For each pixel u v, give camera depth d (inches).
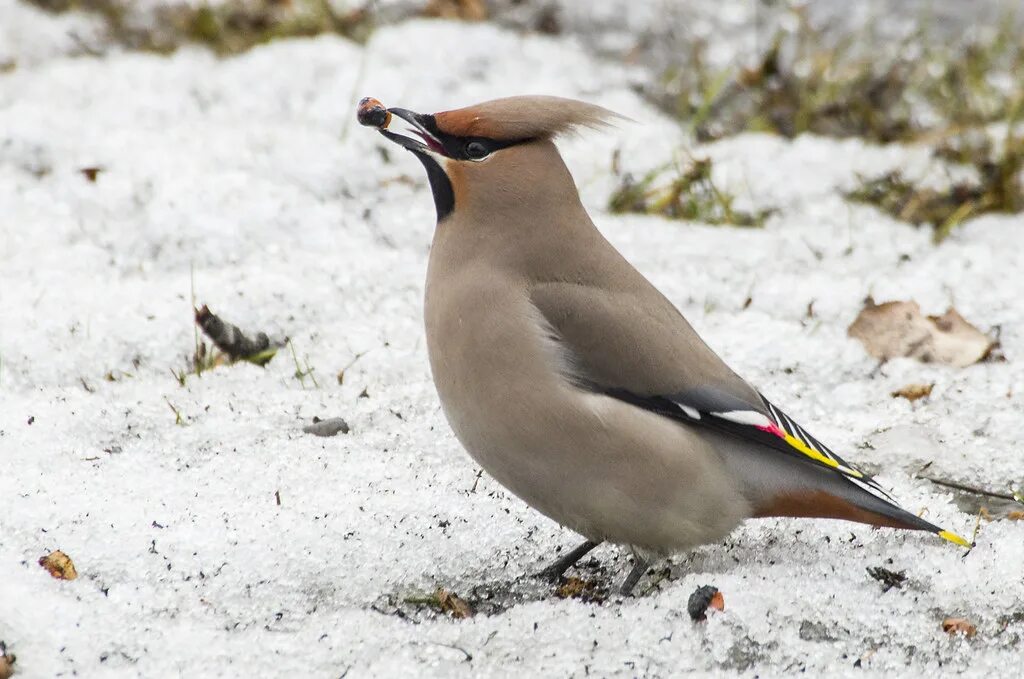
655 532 361.7
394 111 386.6
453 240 377.7
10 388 449.4
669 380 361.1
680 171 612.4
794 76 719.7
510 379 356.8
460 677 316.5
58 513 363.3
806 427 450.0
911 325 503.8
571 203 382.0
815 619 342.0
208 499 381.4
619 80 720.3
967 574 366.3
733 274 546.3
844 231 590.2
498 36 732.7
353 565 360.2
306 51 705.6
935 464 431.5
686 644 328.8
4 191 562.3
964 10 815.7
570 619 335.3
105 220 552.1
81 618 326.0
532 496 365.4
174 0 765.3
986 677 330.0
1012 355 499.8
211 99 668.1
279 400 446.0
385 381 466.6
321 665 318.0
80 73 681.6
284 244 543.2
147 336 478.0
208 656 318.0
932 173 639.8
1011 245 587.8
